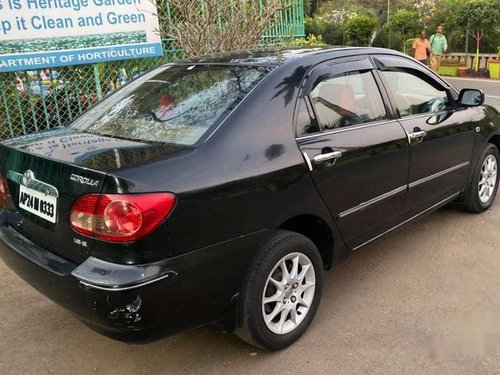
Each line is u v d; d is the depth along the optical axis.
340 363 2.88
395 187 3.70
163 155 2.54
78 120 3.50
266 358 2.96
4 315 3.47
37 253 2.70
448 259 4.10
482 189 4.96
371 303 3.49
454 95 4.52
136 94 3.45
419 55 16.77
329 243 3.28
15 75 5.87
